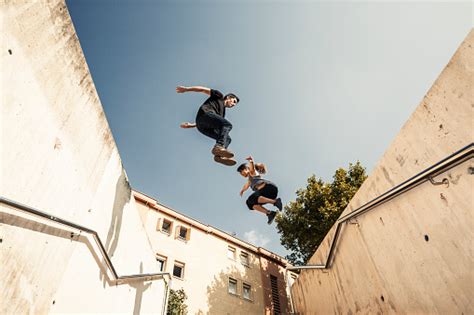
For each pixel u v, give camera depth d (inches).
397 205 179.3
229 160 177.2
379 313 203.5
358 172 597.0
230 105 199.3
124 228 189.2
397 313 182.2
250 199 213.0
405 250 171.8
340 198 565.3
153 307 237.0
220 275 557.0
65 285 116.3
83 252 129.6
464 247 125.9
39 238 95.1
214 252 584.7
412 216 163.8
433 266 147.6
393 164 181.8
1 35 74.9
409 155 165.5
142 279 217.2
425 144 151.1
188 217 588.7
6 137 77.3
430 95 147.9
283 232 635.5
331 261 285.7
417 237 160.2
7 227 78.5
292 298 409.7
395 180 179.3
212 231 611.5
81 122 124.1
